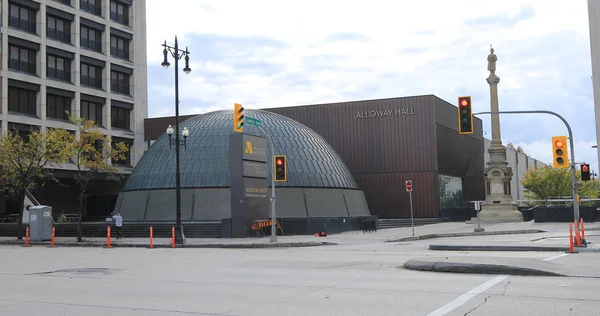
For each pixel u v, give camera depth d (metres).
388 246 29.53
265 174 40.34
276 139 51.28
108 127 66.44
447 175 62.78
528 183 75.56
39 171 41.88
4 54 55.47
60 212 68.19
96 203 71.31
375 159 60.41
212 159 48.62
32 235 38.56
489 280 14.11
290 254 24.34
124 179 68.56
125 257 23.58
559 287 12.82
